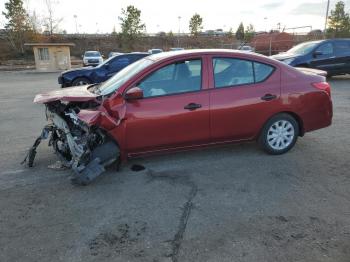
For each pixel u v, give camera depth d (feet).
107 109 13.69
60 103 14.65
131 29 161.99
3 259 9.37
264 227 10.62
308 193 12.82
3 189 13.62
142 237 10.25
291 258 9.18
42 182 14.21
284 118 16.29
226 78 15.26
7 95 42.42
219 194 12.85
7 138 21.01
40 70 92.84
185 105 14.47
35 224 11.09
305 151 17.29
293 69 16.63
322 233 10.27
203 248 9.66
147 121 14.07
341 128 21.67
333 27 134.00
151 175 14.66
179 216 11.38
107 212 11.73
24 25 147.13
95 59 97.25
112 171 15.12
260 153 16.97
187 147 15.12
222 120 15.10
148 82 14.28
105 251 9.64
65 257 9.41
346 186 13.38
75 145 13.76
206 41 195.72
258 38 111.65
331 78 47.96
